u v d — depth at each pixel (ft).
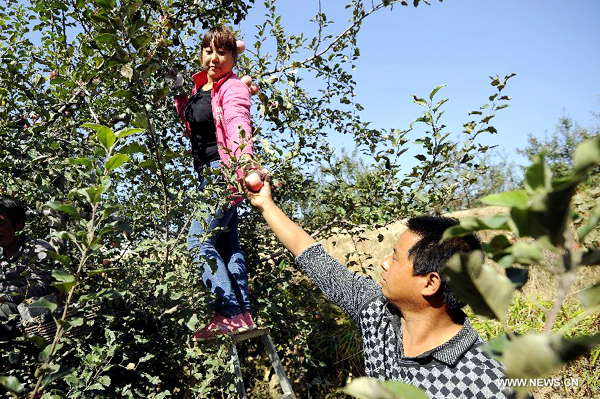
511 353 1.25
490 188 36.99
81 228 6.91
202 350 7.72
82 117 8.93
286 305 11.00
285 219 5.63
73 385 5.60
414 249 4.28
